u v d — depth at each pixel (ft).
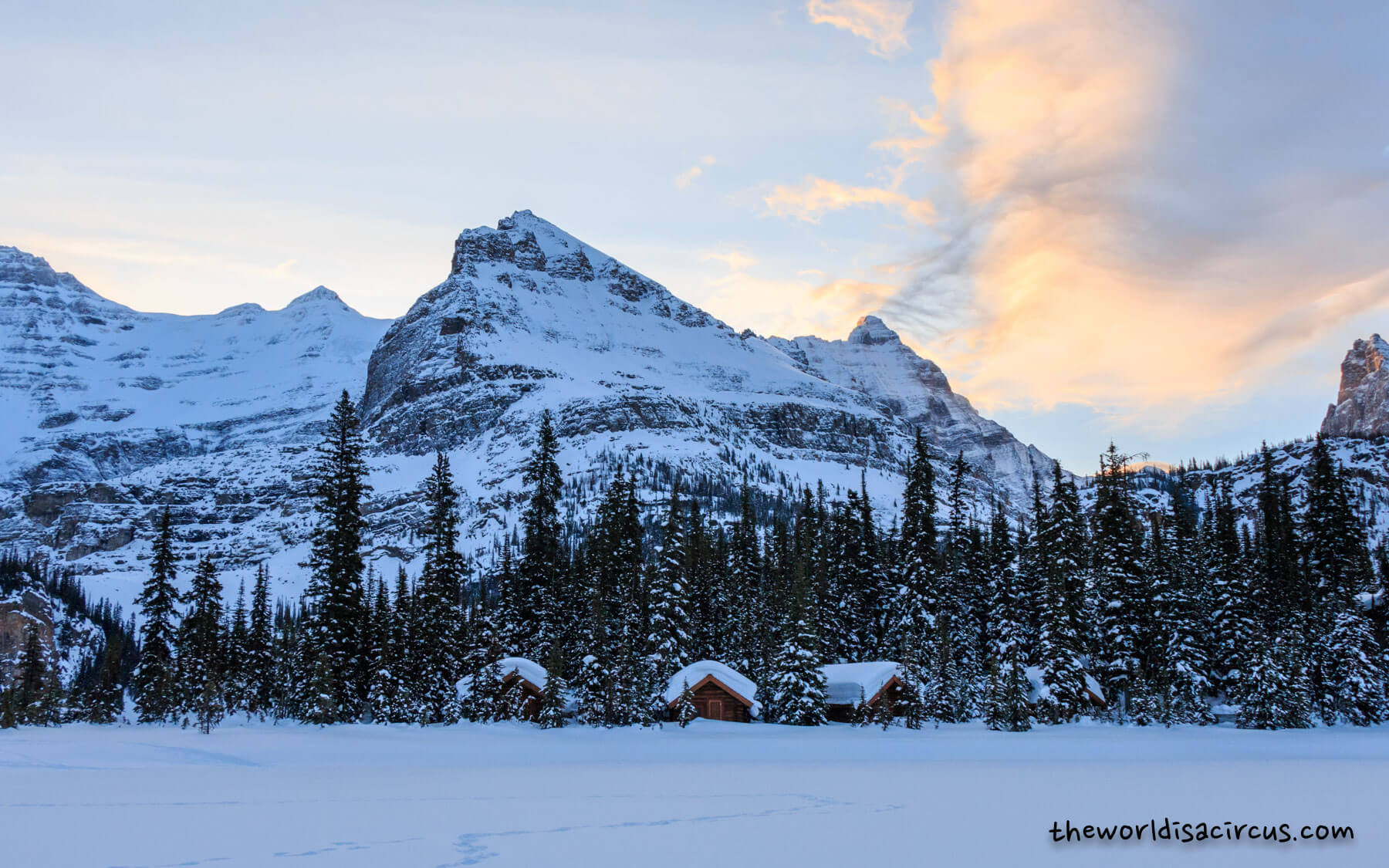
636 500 357.82
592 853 67.31
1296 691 253.03
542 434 350.84
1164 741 196.44
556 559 342.44
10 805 87.04
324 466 278.05
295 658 290.97
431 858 65.36
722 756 157.58
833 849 69.26
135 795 95.71
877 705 258.16
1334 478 352.49
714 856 67.00
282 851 67.00
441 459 318.86
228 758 144.77
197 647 322.75
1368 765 138.51
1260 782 112.16
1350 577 338.95
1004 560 342.44
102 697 383.65
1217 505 367.45
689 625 305.73
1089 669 300.40
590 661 257.34
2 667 627.46
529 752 165.37
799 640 264.31
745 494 432.66
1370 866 67.72
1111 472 319.47
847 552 364.99
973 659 323.16
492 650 269.64
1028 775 119.03
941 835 75.46
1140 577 295.48
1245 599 294.25
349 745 176.35
